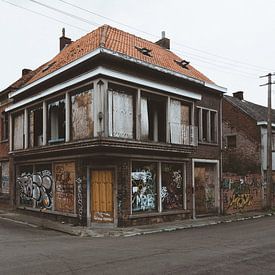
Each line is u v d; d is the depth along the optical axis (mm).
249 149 27219
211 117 21281
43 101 18141
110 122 14789
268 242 11422
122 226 15328
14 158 21219
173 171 18172
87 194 15883
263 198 25828
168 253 9531
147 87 16312
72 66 16094
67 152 16750
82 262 8438
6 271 7645
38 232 14336
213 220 18516
